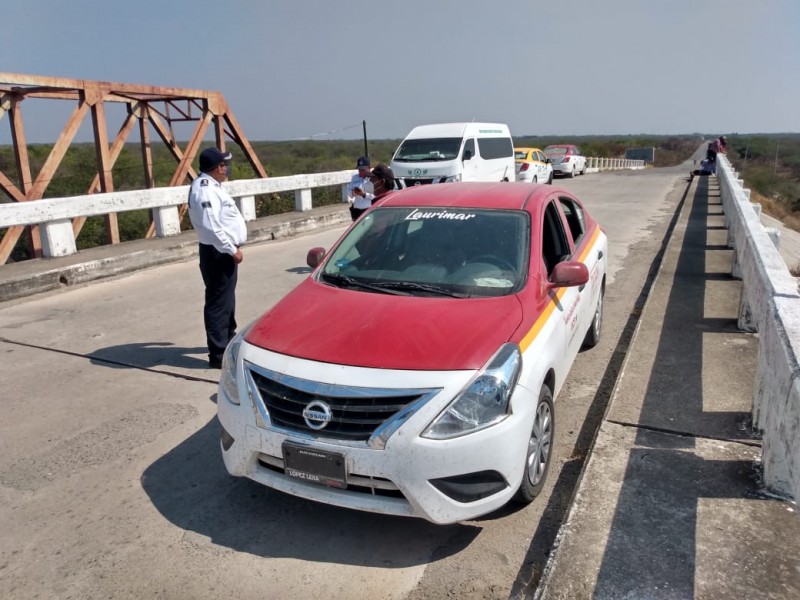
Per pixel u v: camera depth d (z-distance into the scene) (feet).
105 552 10.74
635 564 9.54
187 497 12.32
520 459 10.60
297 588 9.82
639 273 30.40
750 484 11.45
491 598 9.55
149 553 10.69
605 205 57.93
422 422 9.86
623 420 13.94
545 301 13.10
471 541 10.86
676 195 66.13
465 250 14.06
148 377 18.29
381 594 9.66
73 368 19.04
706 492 11.25
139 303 26.32
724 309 22.34
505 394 10.37
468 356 10.54
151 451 14.07
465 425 9.97
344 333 11.37
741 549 9.79
